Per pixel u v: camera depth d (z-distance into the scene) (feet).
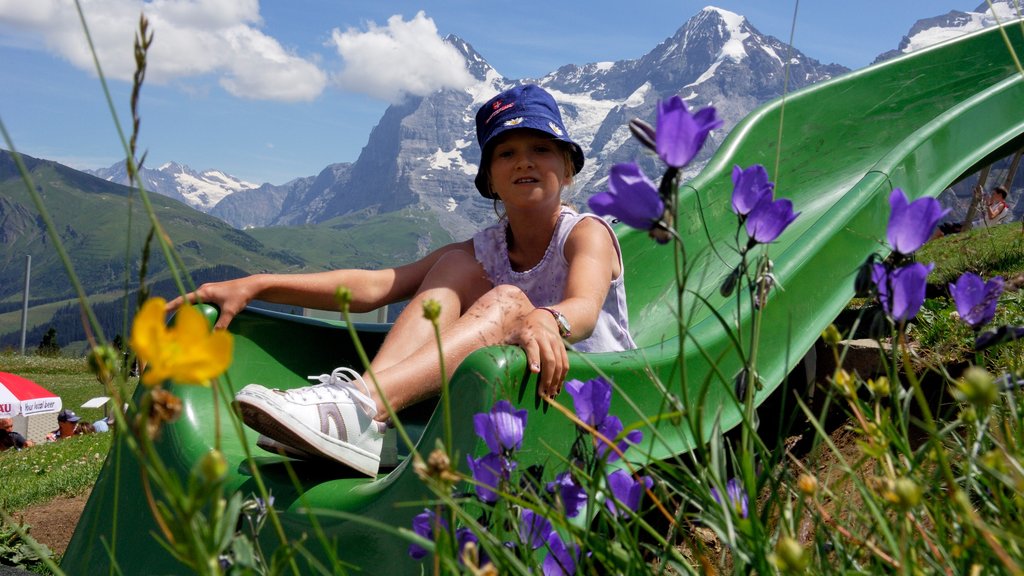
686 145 2.86
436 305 2.98
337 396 7.48
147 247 2.48
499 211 10.98
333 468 7.71
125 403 2.17
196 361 1.78
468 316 7.93
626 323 9.95
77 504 22.56
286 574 6.82
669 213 2.91
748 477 3.13
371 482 7.09
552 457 6.53
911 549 3.13
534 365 6.36
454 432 6.21
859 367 13.52
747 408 3.30
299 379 10.25
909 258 3.35
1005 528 3.06
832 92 25.27
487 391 6.09
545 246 10.11
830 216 13.06
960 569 3.11
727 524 3.00
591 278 8.74
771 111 23.21
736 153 21.01
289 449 7.55
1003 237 20.83
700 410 3.15
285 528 6.94
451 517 3.36
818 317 12.12
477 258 10.28
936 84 27.22
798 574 2.53
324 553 6.67
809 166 22.61
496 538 3.63
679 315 3.05
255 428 7.50
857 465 3.76
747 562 3.16
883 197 14.12
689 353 8.74
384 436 8.13
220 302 9.66
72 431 71.51
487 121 10.20
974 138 19.27
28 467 35.42
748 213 3.45
